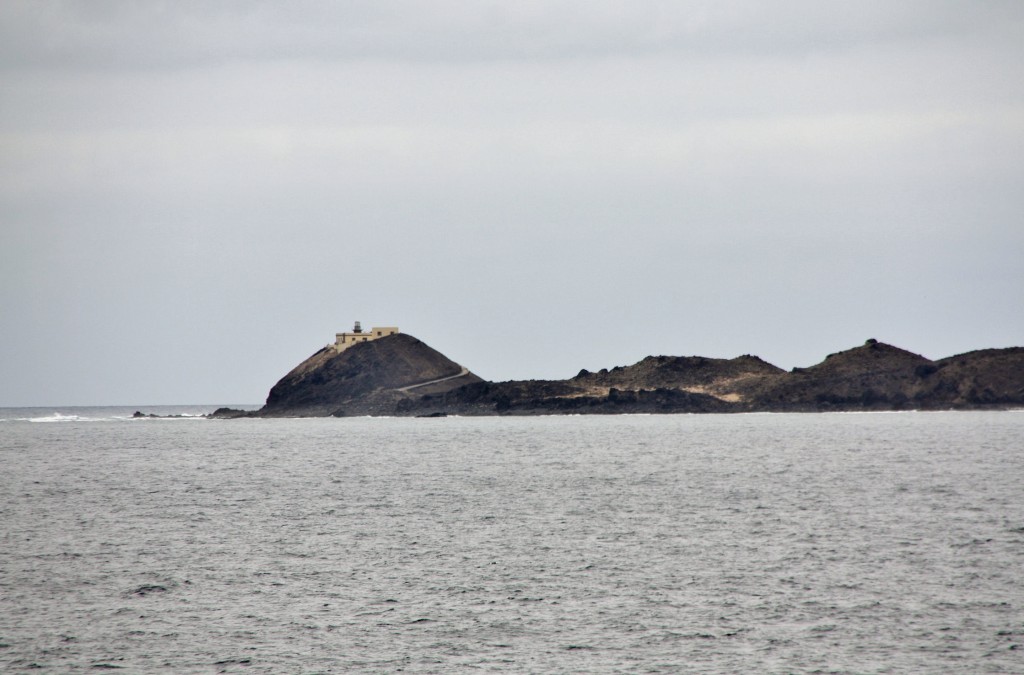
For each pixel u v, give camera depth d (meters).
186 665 170.88
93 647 179.25
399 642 181.12
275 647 179.00
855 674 164.25
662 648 176.88
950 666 167.25
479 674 165.88
